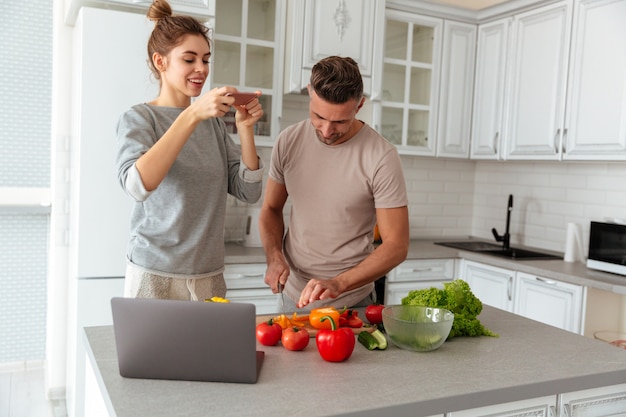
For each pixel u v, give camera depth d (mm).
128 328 1203
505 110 3678
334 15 3369
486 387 1250
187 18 1727
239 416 1058
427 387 1238
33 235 3439
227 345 1198
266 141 3334
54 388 3178
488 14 3783
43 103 3393
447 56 3824
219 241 1875
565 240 3654
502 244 4066
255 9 3285
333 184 1913
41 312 3506
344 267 1948
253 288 3174
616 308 2990
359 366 1359
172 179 1729
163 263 1752
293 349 1452
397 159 1888
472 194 4395
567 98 3234
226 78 3240
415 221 4207
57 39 3053
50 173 3447
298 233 2008
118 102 2662
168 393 1163
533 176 3889
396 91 3727
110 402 1114
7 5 3238
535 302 3168
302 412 1084
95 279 2684
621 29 2912
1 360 3439
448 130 3885
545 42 3375
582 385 1359
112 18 2625
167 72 1760
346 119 1701
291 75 3311
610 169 3352
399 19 3645
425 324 1440
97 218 2664
